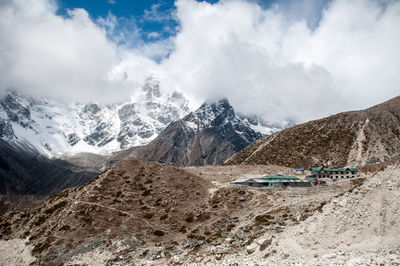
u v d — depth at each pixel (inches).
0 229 4409.5
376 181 2137.1
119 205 4343.0
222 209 4239.7
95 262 3169.3
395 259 1401.3
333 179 6117.1
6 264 3572.8
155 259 2800.2
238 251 2333.9
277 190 4746.6
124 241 3469.5
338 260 1560.0
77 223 3917.3
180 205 4456.2
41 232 3946.9
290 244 2039.9
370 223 1871.3
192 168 7288.4
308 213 2687.0
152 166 5502.0
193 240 3243.1
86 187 4817.9
